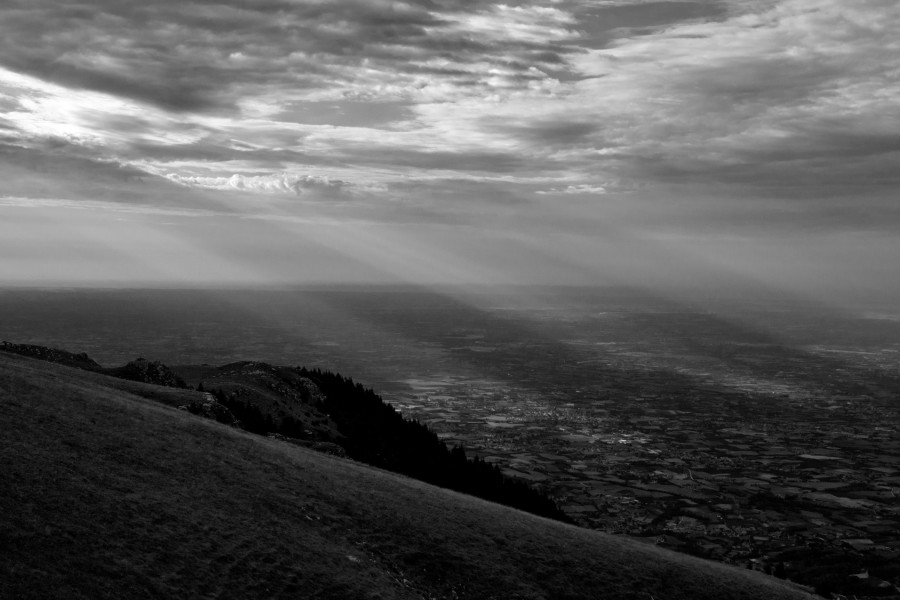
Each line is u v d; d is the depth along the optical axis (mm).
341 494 43125
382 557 37094
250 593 29500
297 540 35031
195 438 44156
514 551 42281
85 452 35188
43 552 26062
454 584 36781
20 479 29938
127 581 26719
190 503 34406
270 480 41344
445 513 45594
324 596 31312
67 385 46625
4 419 35219
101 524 29344
